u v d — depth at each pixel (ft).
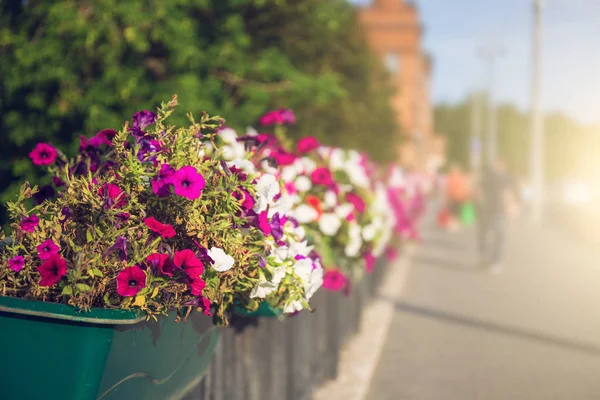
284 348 15.05
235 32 37.60
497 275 44.50
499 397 18.81
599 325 28.73
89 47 29.86
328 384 19.17
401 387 19.56
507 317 30.12
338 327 19.66
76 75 30.40
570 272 46.73
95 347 8.39
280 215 11.91
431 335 26.22
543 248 66.18
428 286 38.83
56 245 9.12
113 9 29.53
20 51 29.68
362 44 61.26
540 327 28.09
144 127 10.66
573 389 19.65
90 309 8.36
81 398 8.45
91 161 11.26
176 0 31.89
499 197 47.03
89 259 9.04
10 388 8.51
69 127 32.07
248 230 11.21
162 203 9.86
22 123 30.81
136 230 9.52
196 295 9.66
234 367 13.24
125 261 9.11
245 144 13.92
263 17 41.16
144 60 32.94
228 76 38.70
